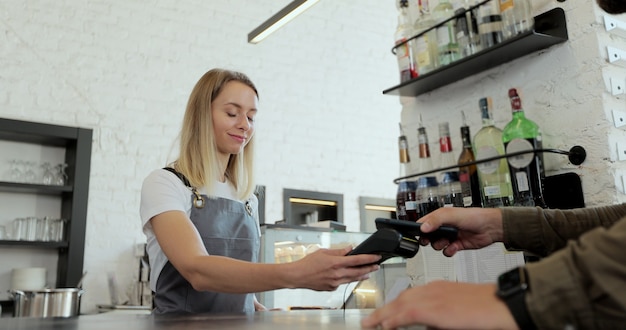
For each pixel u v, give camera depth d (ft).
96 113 13.23
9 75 12.38
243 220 5.24
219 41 15.53
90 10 13.70
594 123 4.43
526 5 4.74
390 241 3.23
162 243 4.15
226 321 2.84
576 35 4.64
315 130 16.79
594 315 1.55
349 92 17.81
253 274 3.51
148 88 14.08
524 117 4.67
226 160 5.50
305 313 3.72
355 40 18.42
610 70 4.50
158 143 13.89
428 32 5.62
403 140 6.08
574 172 4.50
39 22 12.97
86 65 13.35
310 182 16.29
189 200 4.84
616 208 3.33
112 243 12.78
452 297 1.74
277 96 16.30
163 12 14.79
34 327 2.57
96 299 12.32
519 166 4.53
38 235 11.86
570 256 1.65
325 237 7.24
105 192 12.94
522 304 1.63
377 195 17.54
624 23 4.62
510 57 5.08
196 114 5.18
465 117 5.60
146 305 12.05
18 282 11.20
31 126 12.02
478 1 5.23
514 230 3.51
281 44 16.75
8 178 12.13
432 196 5.41
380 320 1.78
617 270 1.50
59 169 12.49
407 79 5.80
